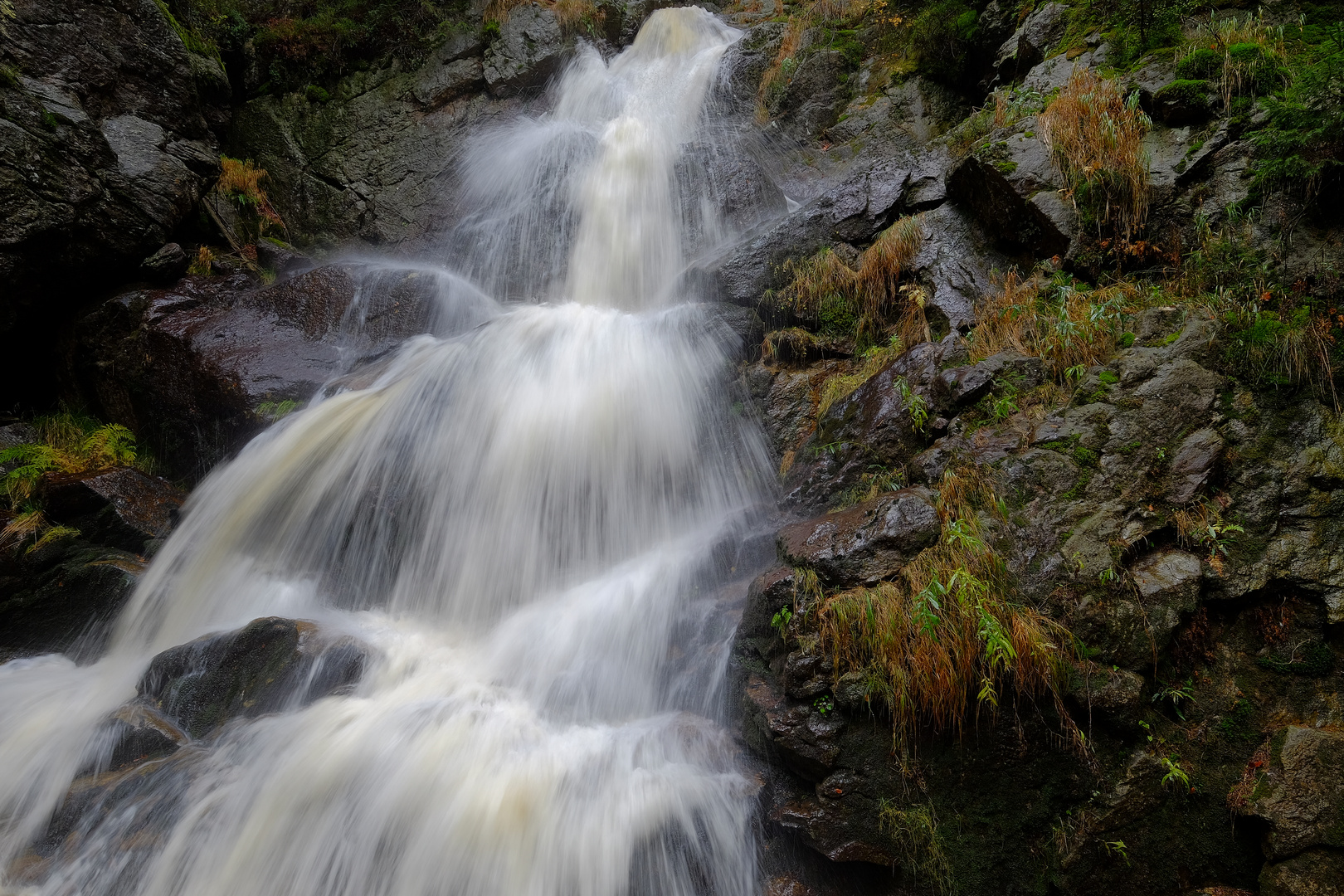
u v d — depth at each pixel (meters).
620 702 5.34
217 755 5.10
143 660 6.40
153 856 4.66
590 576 6.48
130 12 9.72
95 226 8.70
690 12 14.09
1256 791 3.98
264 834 4.66
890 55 11.17
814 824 4.25
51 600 6.86
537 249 10.45
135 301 8.86
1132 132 6.46
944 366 5.67
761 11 14.78
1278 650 4.33
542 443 6.88
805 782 4.44
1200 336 5.10
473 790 4.64
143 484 7.86
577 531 6.61
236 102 12.60
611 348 7.48
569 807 4.52
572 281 10.05
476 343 7.91
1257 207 5.74
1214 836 4.06
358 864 4.49
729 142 10.99
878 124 10.46
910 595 4.41
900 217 7.71
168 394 8.39
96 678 6.28
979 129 7.84
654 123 11.70
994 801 4.17
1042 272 6.44
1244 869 4.00
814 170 10.36
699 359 7.26
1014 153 6.86
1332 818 3.80
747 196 9.72
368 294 9.19
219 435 8.20
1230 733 4.20
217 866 4.58
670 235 9.81
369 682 5.59
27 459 7.69
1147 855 4.06
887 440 5.52
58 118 8.52
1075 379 5.23
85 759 5.26
